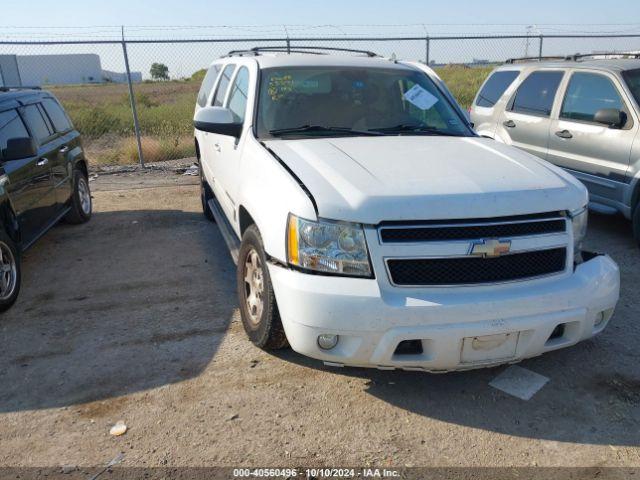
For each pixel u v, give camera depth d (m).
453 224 2.84
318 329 2.85
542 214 3.02
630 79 5.93
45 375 3.53
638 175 5.57
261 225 3.28
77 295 4.78
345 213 2.84
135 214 7.48
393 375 3.48
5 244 4.46
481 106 8.13
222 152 4.88
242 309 3.82
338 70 4.55
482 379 3.43
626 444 2.85
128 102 26.06
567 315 2.98
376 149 3.63
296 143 3.79
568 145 6.45
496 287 2.89
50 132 6.38
